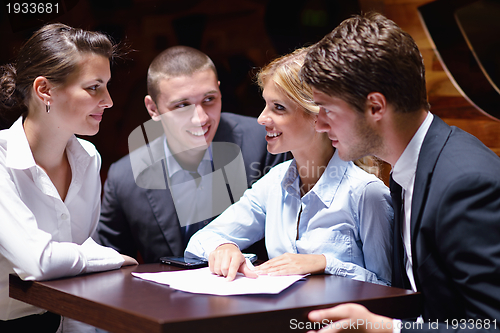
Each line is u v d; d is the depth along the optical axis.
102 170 2.88
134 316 0.80
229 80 2.85
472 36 2.33
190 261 1.32
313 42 2.66
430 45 2.40
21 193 1.32
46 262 1.12
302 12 2.69
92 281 1.10
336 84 1.02
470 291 0.88
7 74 1.38
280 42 2.75
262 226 1.55
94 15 2.92
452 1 2.34
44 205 1.37
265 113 1.38
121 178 1.80
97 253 1.25
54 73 1.30
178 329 0.76
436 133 1.04
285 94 1.32
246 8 2.79
